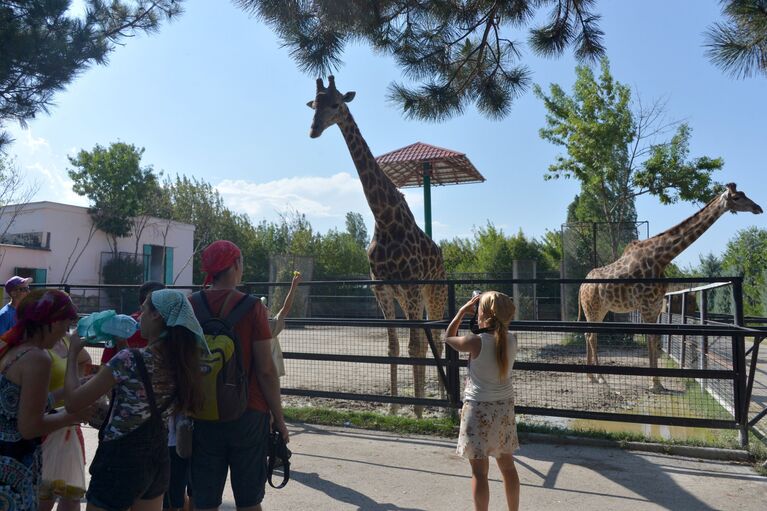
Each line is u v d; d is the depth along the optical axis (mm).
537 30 7375
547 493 4289
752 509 3961
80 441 3285
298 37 6555
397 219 7355
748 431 5391
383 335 12602
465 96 8195
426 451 5418
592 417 5559
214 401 2693
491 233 28984
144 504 2693
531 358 11742
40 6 9617
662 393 8312
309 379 9375
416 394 6914
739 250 30719
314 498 4227
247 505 2836
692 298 13164
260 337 2938
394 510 4008
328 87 7184
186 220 34281
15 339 2684
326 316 19703
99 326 2615
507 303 3672
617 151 18109
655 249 9359
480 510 3533
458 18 7395
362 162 7375
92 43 10234
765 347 14602
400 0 7105
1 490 2535
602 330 5516
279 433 2998
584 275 17109
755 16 5695
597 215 20766
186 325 2590
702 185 17344
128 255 25234
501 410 3592
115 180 25266
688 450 5172
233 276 3092
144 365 2578
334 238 32125
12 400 2607
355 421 6418
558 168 18766
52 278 22984
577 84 18266
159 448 2639
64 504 3209
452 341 3799
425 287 7688
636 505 4047
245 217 36062
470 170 15047
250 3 6285
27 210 23406
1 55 9539
